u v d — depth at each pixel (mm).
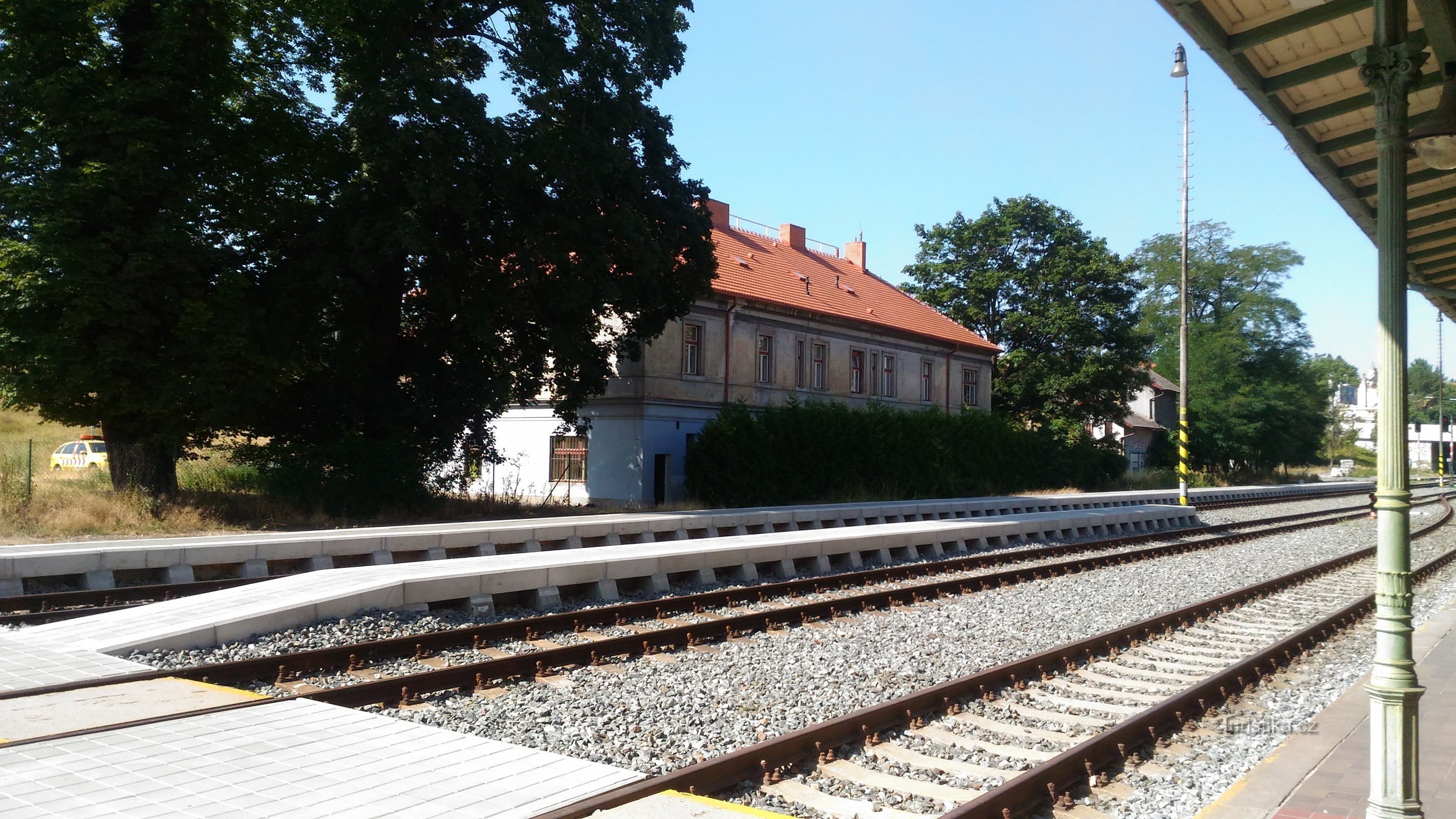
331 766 5734
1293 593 16031
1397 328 4809
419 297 26844
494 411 27969
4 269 19531
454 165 23766
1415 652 10273
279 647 9602
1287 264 73688
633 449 33625
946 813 5422
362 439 25219
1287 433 71250
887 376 45344
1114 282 54594
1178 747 7383
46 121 20172
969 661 10078
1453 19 5215
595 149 25469
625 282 26703
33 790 5238
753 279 39219
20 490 20250
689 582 15336
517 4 25766
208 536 17875
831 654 10281
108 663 8375
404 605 11477
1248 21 6758
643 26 26891
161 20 20875
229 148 23406
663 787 5551
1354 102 7625
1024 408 55219
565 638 10828
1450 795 5875
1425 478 102875
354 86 23328
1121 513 28406
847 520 26391
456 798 5211
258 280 24438
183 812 4930
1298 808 5684
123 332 20672
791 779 6324
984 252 56094
